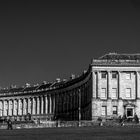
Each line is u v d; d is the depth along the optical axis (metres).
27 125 118.81
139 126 115.44
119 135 71.81
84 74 180.25
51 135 73.38
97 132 82.56
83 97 186.25
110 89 155.75
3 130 101.94
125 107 154.50
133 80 156.12
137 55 161.88
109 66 156.25
